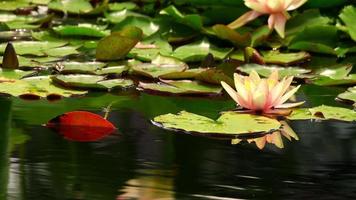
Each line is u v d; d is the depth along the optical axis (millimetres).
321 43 6477
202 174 3908
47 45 6418
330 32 6469
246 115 4844
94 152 4203
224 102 5148
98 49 6004
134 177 3844
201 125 4625
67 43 6512
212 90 5324
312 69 5922
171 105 5062
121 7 7832
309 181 3861
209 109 4980
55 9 7742
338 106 5086
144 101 5145
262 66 5859
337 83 5562
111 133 4527
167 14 7059
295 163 4105
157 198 3600
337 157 4188
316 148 4328
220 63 6117
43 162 4035
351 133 4582
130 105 5051
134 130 4574
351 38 6477
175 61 5914
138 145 4320
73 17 7684
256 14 6551
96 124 4625
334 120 4828
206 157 4156
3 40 6637
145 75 5641
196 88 5363
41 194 3607
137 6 7855
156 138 4441
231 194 3674
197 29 6699
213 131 4531
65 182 3762
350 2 6910
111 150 4238
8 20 7383
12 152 4176
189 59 6156
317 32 6477
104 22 7383
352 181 3865
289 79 4961
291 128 4664
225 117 4793
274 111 4953
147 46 6387
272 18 6473
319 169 4020
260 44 6484
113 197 3590
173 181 3805
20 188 3682
